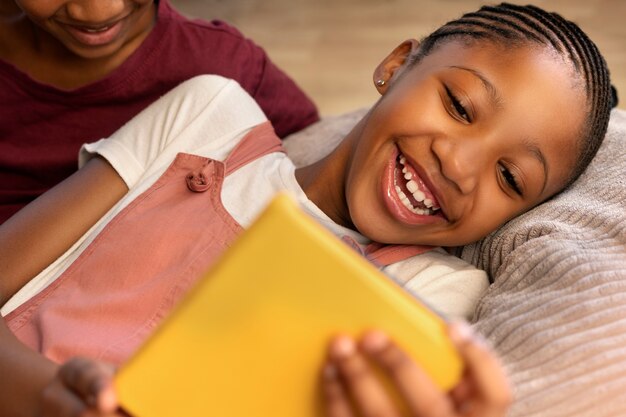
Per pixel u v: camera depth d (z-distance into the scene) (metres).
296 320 0.51
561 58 0.97
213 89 1.09
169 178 1.00
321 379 0.51
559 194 1.02
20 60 1.23
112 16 1.06
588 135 0.98
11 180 1.26
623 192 0.94
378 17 2.96
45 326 0.85
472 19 1.04
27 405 0.74
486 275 0.98
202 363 0.52
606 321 0.74
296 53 2.61
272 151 1.08
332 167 1.06
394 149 0.96
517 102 0.93
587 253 0.83
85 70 1.23
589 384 0.70
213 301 0.51
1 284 0.91
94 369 0.56
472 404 0.51
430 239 0.99
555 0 2.96
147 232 0.93
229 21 2.92
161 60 1.27
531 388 0.72
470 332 0.52
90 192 0.99
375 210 0.98
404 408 0.51
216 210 0.97
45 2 1.03
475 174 0.93
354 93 2.31
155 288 0.88
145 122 1.07
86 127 1.25
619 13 2.83
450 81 0.95
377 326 0.50
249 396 0.52
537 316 0.78
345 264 0.50
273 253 0.50
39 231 0.94
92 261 0.92
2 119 1.24
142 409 0.53
